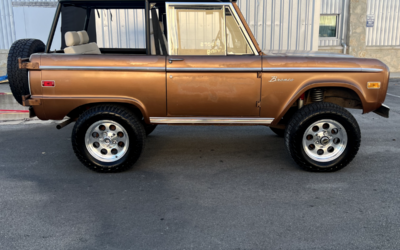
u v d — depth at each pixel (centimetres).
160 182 402
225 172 430
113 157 423
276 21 964
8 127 649
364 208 336
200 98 405
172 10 399
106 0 441
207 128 634
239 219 318
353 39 1298
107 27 932
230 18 401
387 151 499
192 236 292
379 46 1333
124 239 288
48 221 317
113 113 401
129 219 320
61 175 424
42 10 1120
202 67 395
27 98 398
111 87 400
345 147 414
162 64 395
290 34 973
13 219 320
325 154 421
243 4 950
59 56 395
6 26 1116
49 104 400
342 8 1289
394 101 859
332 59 403
